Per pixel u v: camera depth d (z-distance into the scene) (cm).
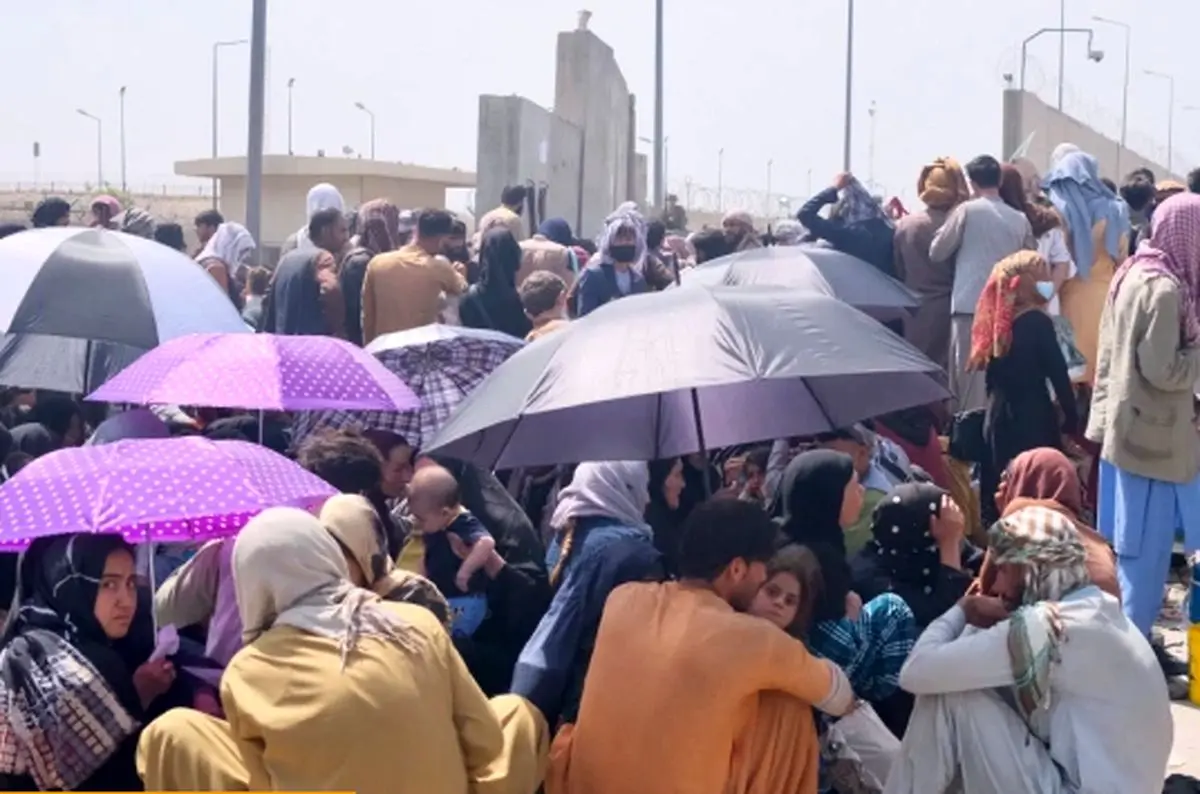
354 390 610
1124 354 730
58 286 650
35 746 431
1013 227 937
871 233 1042
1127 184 1180
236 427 718
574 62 2094
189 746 407
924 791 468
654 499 596
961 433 806
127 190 4288
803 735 445
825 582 495
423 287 955
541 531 706
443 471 567
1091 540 529
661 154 2512
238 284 1300
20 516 452
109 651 447
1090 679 458
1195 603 734
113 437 618
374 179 2791
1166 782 593
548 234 1343
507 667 562
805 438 653
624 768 431
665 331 468
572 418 538
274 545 409
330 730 391
